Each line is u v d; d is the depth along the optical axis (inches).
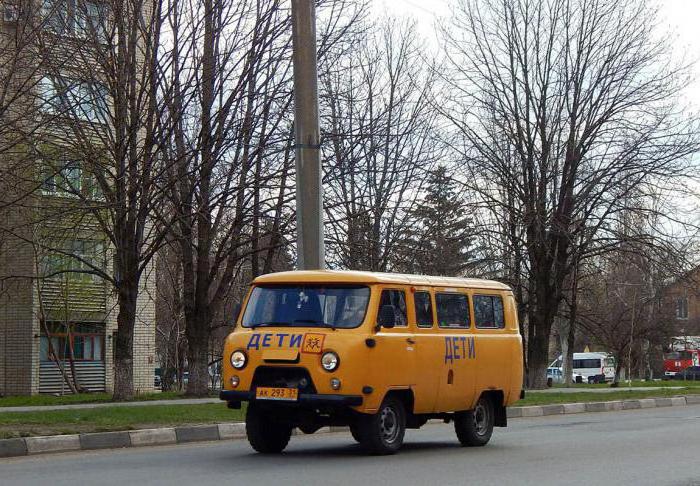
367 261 1203.2
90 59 933.8
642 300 2132.1
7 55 842.2
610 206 1336.1
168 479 409.4
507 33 1362.0
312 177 677.3
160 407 810.8
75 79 885.2
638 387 1578.5
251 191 1025.5
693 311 2871.6
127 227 983.0
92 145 941.2
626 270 2038.6
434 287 557.0
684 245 1354.6
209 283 1085.1
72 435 572.7
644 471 442.3
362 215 1135.0
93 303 1477.6
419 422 550.9
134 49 933.2
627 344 2202.3
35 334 1433.3
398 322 521.7
